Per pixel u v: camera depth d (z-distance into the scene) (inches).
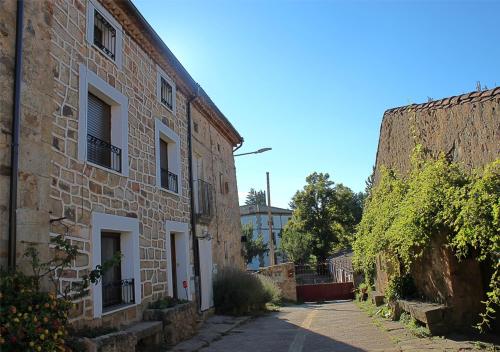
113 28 374.0
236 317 573.6
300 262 1688.0
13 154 235.1
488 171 261.3
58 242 245.8
